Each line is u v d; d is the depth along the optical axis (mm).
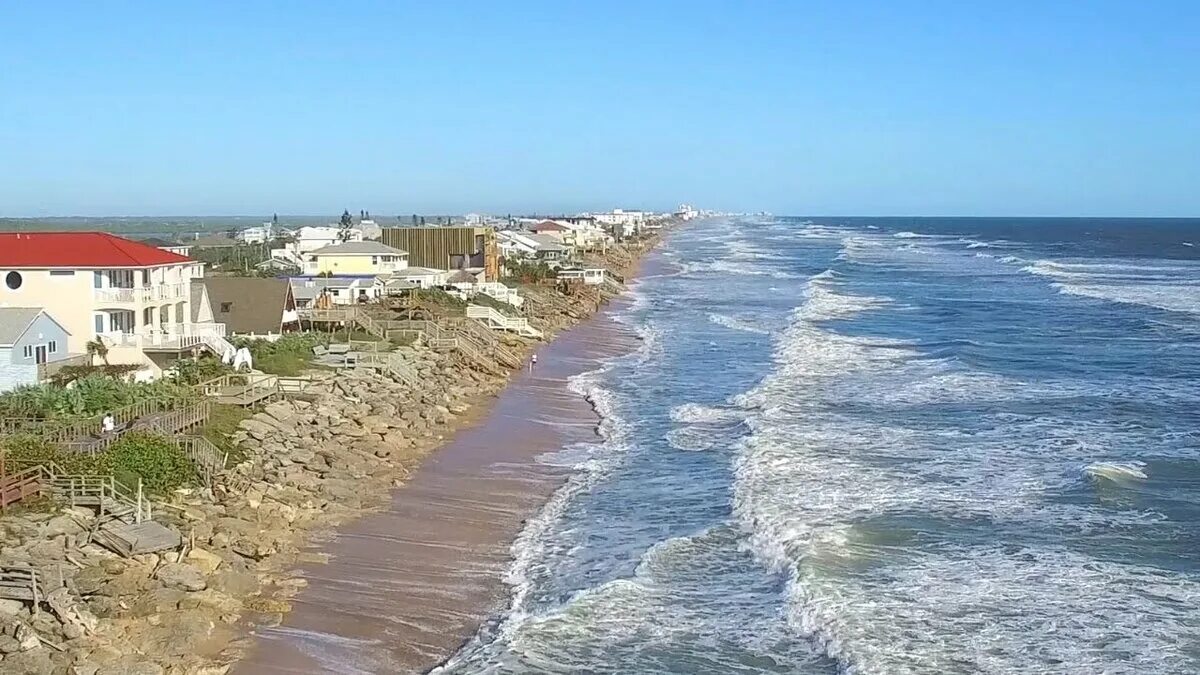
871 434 43938
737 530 32625
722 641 25141
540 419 50062
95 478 29766
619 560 30656
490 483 39000
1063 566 28969
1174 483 36500
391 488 37906
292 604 27172
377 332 63719
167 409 37688
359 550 31359
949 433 44062
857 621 25422
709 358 68250
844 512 33500
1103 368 60625
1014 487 36156
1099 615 25828
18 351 41500
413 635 25812
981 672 22953
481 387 57188
